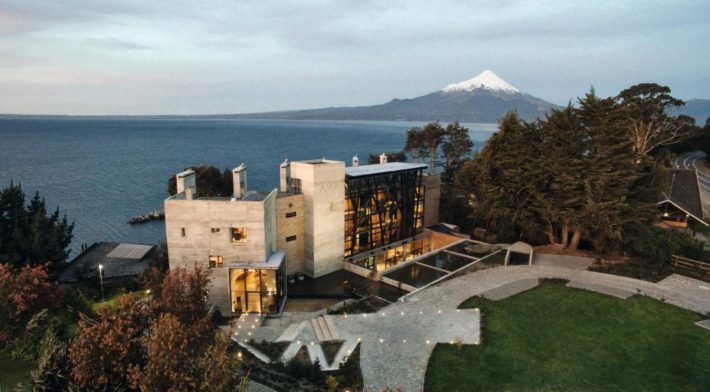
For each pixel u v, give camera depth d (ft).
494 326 96.43
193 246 114.42
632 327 94.48
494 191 159.94
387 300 116.37
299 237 142.00
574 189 140.97
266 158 614.75
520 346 87.66
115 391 61.36
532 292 115.24
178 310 74.74
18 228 132.05
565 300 109.29
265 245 113.39
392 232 175.42
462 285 121.80
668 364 80.33
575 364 80.89
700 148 330.95
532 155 154.20
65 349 68.03
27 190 357.82
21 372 71.56
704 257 138.92
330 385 71.05
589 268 134.10
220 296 115.65
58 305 87.97
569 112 144.87
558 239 167.84
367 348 89.20
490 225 184.55
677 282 121.19
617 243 146.41
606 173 133.90
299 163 141.28
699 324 94.89
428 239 183.11
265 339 96.48
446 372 79.71
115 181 406.00
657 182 149.07
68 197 334.24
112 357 61.16
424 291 118.62
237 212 111.55
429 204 200.64
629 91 272.31
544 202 143.23
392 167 170.40
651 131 263.29
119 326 63.00
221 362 56.75
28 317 80.43
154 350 57.06
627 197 140.77
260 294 110.73
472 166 186.09
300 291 130.62
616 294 112.06
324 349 89.61
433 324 98.63
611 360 81.97
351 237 157.69
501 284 121.49
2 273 79.66
